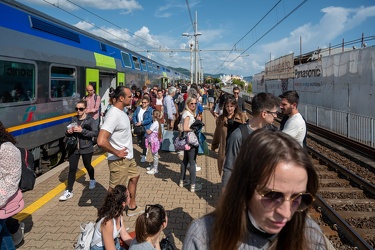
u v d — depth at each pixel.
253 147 1.18
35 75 6.84
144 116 7.73
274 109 2.93
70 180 5.47
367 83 11.30
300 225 1.28
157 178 6.77
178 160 8.36
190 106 5.88
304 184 1.14
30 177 3.38
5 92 5.86
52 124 7.55
